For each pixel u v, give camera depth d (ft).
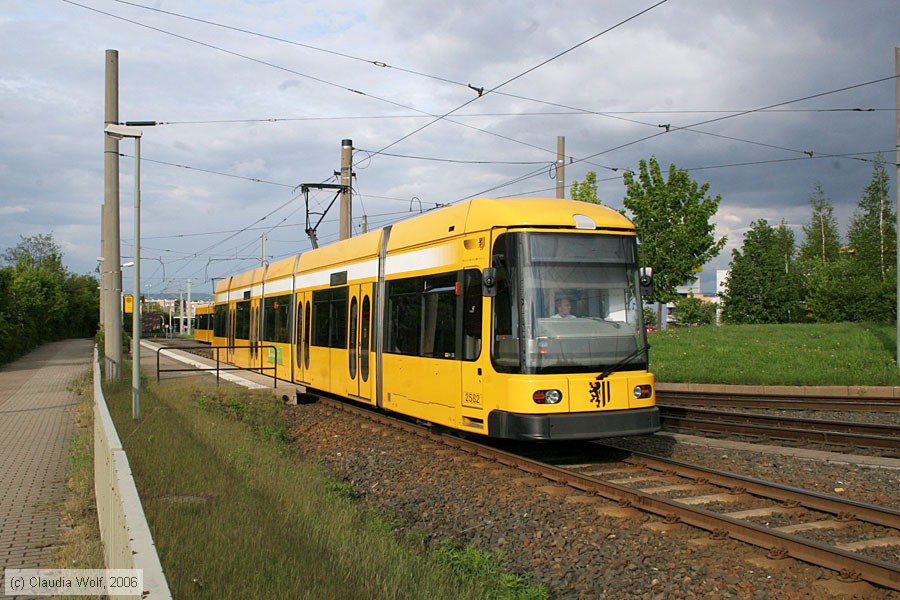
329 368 55.77
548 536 24.20
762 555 21.08
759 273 196.54
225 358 98.89
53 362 119.75
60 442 40.63
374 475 35.06
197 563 16.48
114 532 16.26
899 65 63.98
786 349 79.51
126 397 54.34
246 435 42.63
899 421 45.98
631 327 34.60
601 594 19.53
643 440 41.81
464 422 36.27
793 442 39.78
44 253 269.85
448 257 38.34
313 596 15.28
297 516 22.93
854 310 158.10
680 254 105.91
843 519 24.04
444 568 20.56
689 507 24.39
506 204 35.14
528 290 33.09
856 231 179.42
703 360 77.20
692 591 19.15
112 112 60.70
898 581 18.24
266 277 78.13
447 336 37.83
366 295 49.08
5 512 25.98
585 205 35.99
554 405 32.24
